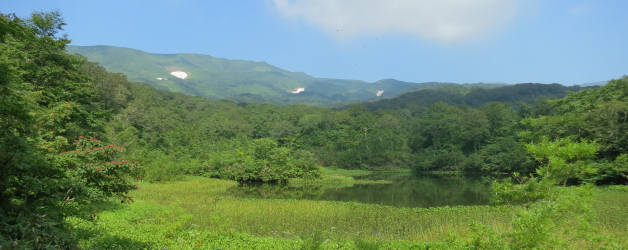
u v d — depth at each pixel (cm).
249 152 6294
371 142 9644
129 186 1338
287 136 11025
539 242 962
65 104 2212
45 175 933
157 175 4528
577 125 4522
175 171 5125
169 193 3347
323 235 1778
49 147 1173
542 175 1109
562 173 1079
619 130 4016
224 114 12700
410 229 1992
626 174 3922
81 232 1252
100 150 1241
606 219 1989
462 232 1764
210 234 1499
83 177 1162
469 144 9381
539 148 1119
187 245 1331
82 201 1123
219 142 9169
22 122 851
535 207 1038
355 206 2733
